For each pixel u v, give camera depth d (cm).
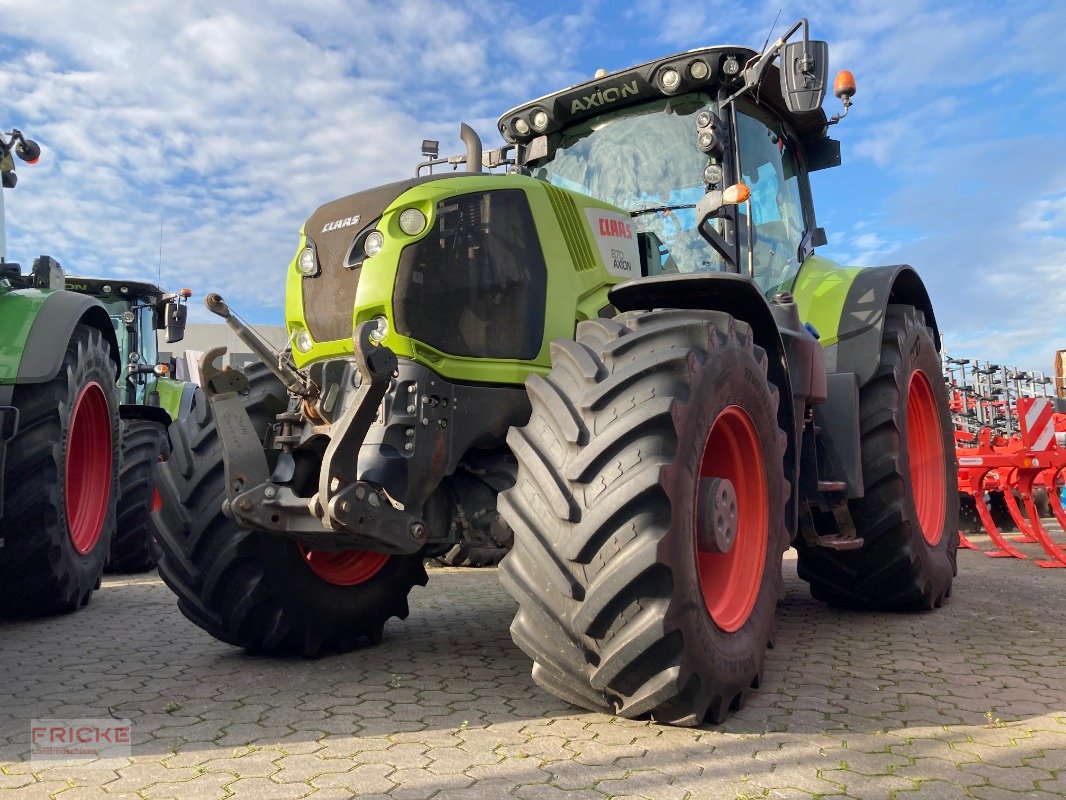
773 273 414
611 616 217
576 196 325
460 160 343
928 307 477
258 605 309
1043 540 583
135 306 768
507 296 290
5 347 392
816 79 320
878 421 393
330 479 240
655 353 235
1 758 212
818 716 246
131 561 595
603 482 219
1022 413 584
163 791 190
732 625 255
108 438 490
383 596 340
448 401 273
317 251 292
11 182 451
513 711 250
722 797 186
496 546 287
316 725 237
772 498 279
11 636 373
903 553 391
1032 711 251
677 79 377
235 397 279
